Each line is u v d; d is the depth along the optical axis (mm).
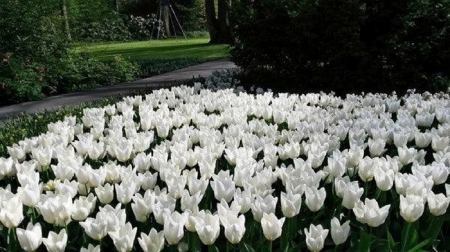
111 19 37219
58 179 3234
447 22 9367
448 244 2629
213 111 6305
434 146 3705
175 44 32531
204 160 3139
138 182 2943
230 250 2527
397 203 2854
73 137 4602
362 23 9211
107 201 2803
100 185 2836
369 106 5789
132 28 40562
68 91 13844
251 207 2451
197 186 2805
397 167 3033
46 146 3883
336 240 2305
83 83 14406
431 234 2576
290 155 3629
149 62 20656
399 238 2693
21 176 2961
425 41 9469
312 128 4508
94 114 5801
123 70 15562
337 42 9320
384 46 9391
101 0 33156
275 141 4301
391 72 9516
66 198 2533
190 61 20797
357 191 2531
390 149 4238
